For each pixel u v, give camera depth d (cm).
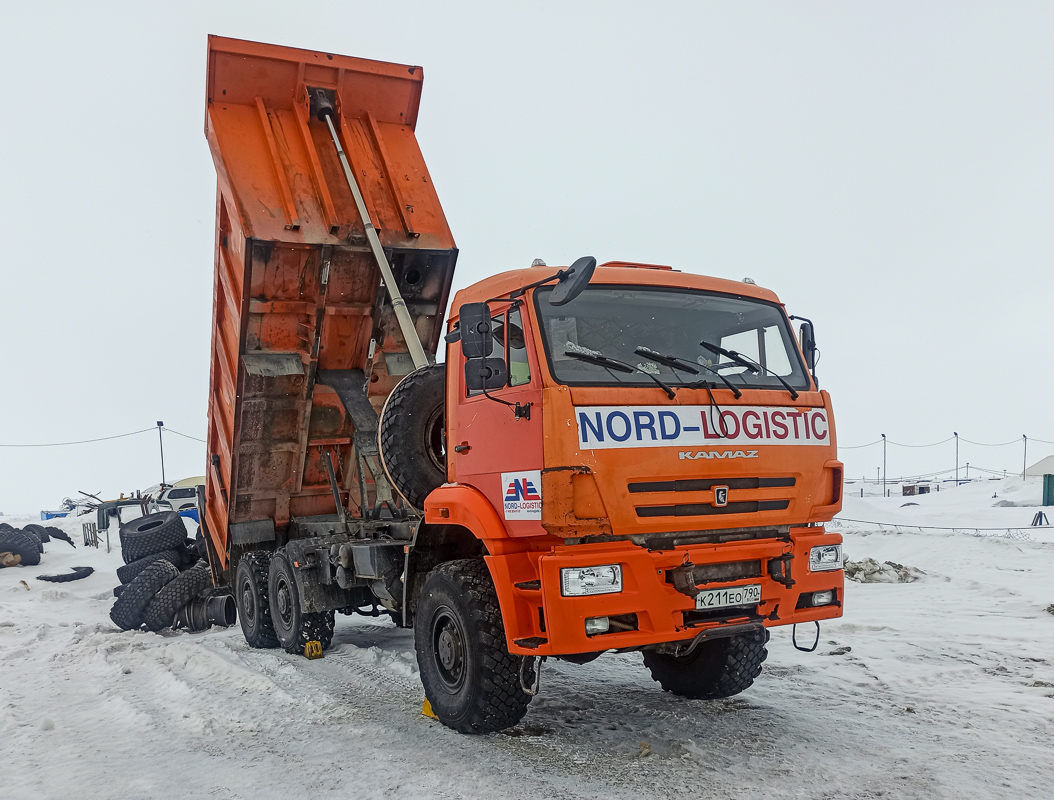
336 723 580
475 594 530
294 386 916
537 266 553
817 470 534
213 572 1127
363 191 895
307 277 862
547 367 482
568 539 477
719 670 595
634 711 584
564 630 450
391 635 974
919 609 982
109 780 476
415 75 938
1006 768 443
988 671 669
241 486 972
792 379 557
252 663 817
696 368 521
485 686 515
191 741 554
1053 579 1177
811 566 521
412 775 462
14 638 1053
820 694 614
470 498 538
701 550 485
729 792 420
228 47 853
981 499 4634
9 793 459
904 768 447
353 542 790
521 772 461
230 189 831
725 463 496
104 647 944
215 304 941
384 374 958
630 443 473
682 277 553
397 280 906
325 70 904
